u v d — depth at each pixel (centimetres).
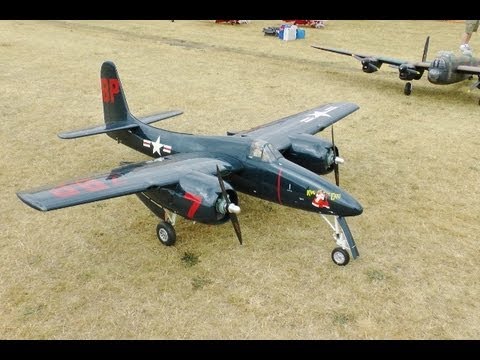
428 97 2041
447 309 786
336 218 896
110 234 986
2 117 1631
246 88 2084
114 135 1285
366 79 2314
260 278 855
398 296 815
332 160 1071
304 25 3869
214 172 918
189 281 844
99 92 1956
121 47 2845
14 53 2542
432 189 1218
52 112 1706
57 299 789
